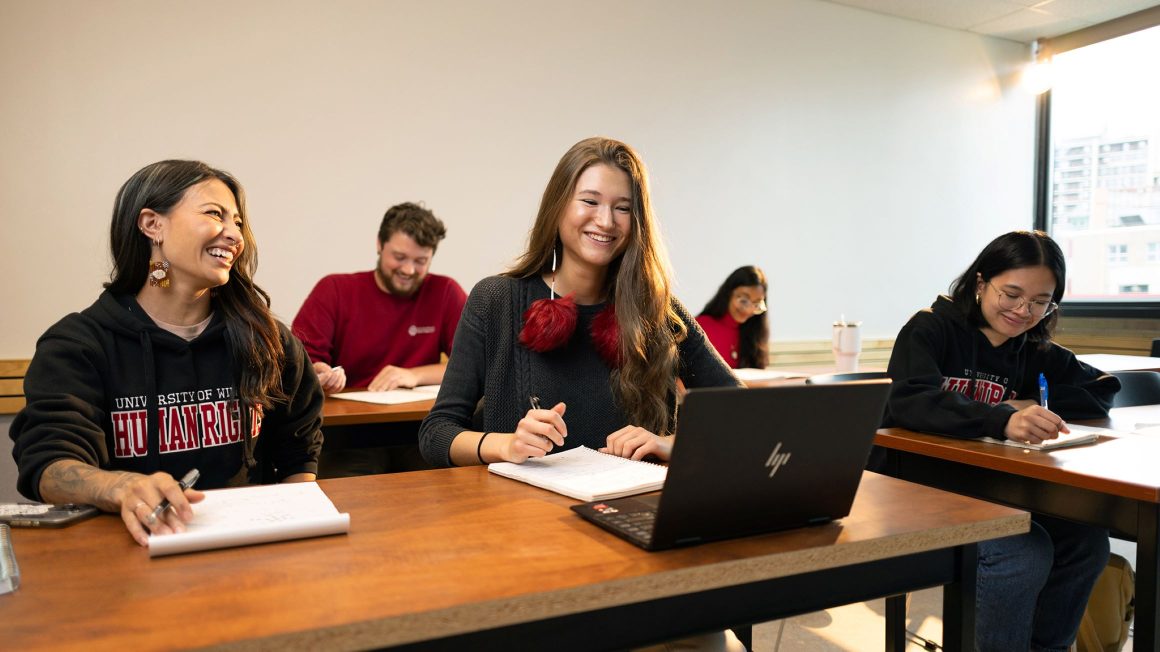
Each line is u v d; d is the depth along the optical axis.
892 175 5.30
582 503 1.15
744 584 0.96
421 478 1.33
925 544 1.03
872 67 5.18
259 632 0.70
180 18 3.43
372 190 3.83
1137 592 1.36
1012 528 1.10
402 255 2.97
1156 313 5.03
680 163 4.59
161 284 1.41
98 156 3.32
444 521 1.06
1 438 3.19
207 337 1.45
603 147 1.61
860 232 5.20
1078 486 1.43
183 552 0.93
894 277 5.35
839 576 1.03
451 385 1.64
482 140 4.07
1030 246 1.99
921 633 2.27
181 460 1.41
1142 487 1.32
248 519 1.00
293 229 3.68
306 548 0.95
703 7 4.61
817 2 4.95
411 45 3.88
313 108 3.70
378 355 3.10
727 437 0.90
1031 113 5.82
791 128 4.92
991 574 1.75
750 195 4.81
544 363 1.62
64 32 3.24
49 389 1.26
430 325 3.16
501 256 4.14
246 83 3.56
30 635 0.69
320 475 2.50
